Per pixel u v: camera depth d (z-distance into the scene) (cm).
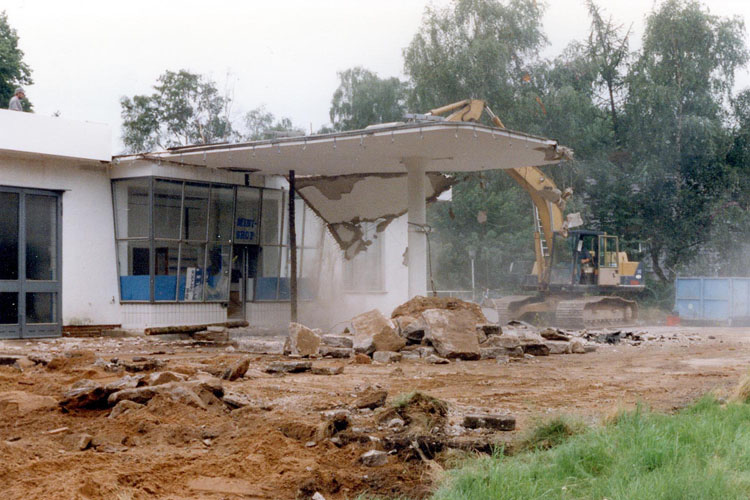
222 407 998
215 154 2469
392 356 1795
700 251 5459
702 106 5381
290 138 2352
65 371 1366
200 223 2712
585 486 625
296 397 1133
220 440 815
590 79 5625
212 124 6141
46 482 634
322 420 920
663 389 1305
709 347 2347
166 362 1515
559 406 1105
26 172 2381
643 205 5425
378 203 3034
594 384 1377
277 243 2978
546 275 3434
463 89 5250
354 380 1398
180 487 650
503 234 5356
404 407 910
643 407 1025
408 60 5397
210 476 683
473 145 2378
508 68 5406
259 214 2908
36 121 2356
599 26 5722
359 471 720
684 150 5334
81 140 2469
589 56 5697
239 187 2831
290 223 2759
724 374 1553
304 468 714
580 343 2127
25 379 1248
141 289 2570
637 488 588
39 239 2417
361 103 6175
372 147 2386
